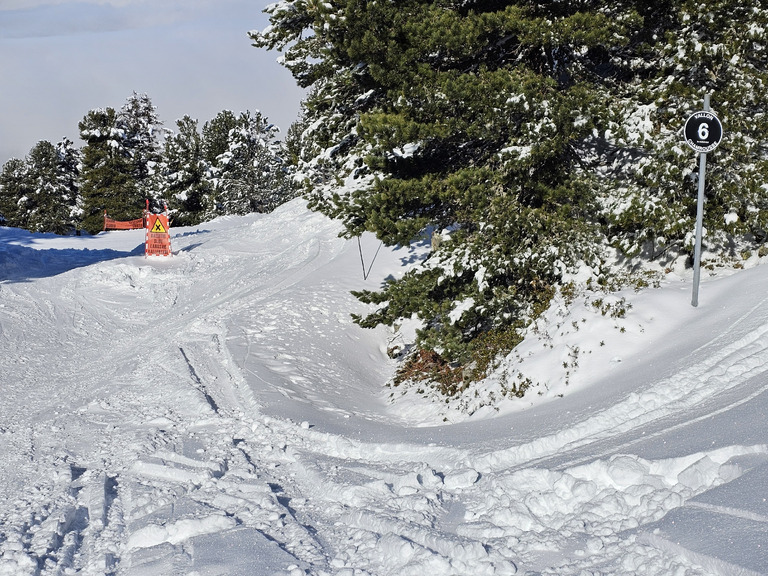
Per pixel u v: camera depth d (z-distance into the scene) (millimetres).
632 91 13891
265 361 16281
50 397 14148
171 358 16859
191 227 45094
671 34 12891
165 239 30469
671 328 10656
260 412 12031
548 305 13266
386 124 13195
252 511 6832
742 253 12930
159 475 8578
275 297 21797
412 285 14711
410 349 18750
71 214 71438
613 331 11141
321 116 19375
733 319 9781
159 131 78188
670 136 12781
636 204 12789
